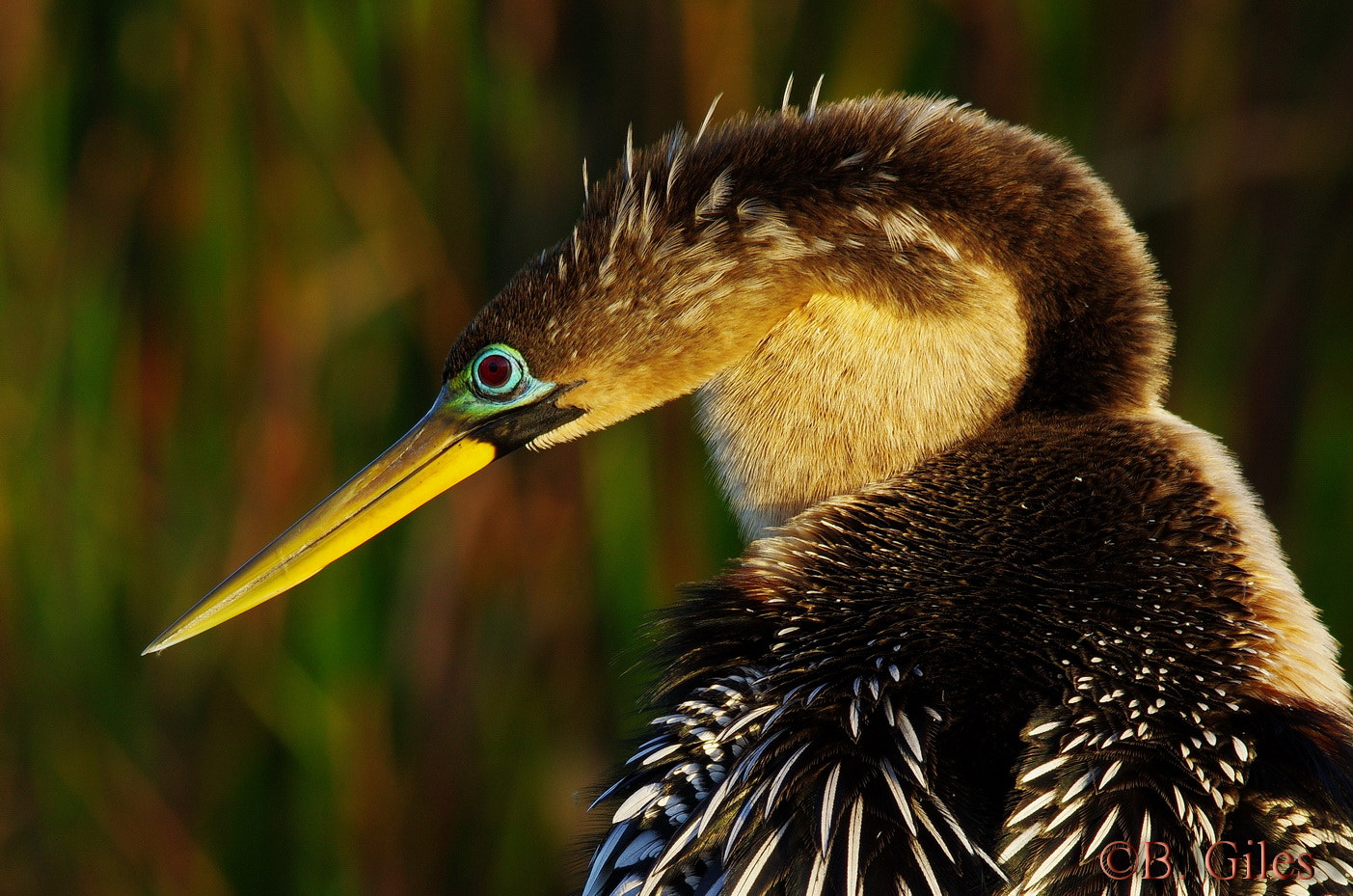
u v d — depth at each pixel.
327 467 6.93
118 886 7.07
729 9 6.46
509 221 6.82
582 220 4.50
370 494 4.71
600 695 6.81
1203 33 6.81
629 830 3.67
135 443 7.00
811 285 4.21
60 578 6.97
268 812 7.14
